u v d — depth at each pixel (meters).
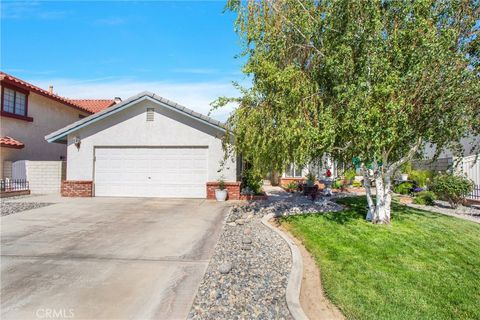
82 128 14.89
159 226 9.05
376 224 8.91
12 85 16.62
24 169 16.22
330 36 8.00
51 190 16.20
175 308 4.34
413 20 6.94
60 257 6.30
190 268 5.81
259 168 9.55
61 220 9.68
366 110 6.82
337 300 4.69
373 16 7.05
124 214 10.72
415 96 7.12
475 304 4.75
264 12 8.39
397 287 5.15
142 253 6.61
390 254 6.59
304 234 7.88
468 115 7.20
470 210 12.85
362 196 15.60
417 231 8.37
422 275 5.66
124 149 14.88
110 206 12.27
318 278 5.54
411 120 7.51
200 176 14.64
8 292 4.75
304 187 16.22
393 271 5.77
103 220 9.75
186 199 14.30
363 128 6.70
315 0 8.28
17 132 17.23
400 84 6.77
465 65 7.03
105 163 14.88
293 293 4.81
